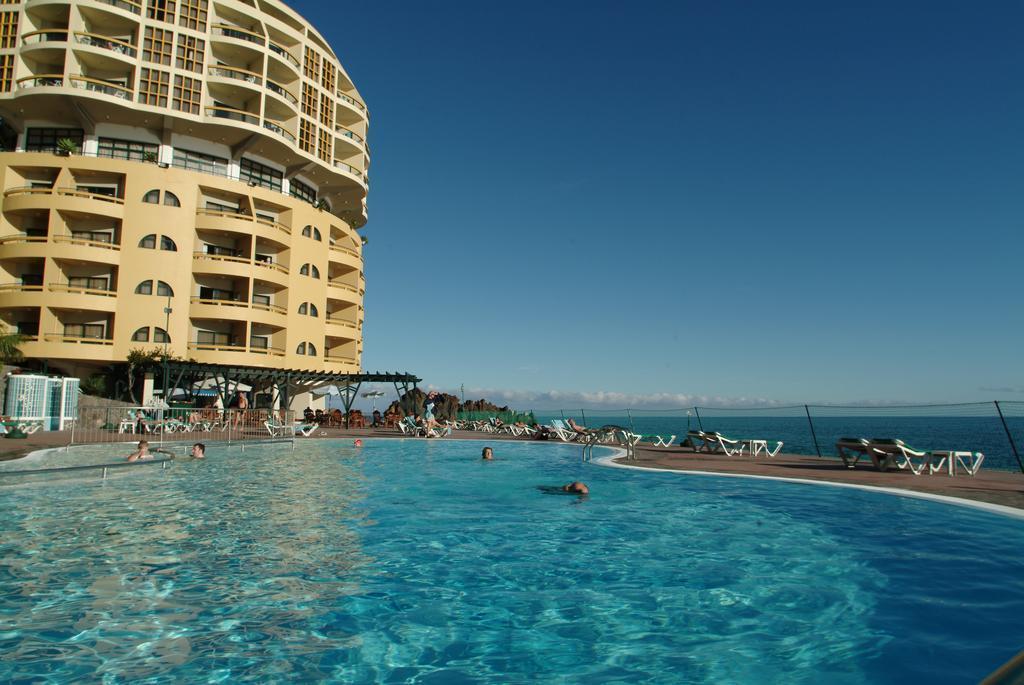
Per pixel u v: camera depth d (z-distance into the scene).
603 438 26.31
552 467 16.64
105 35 39.03
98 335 38.25
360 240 55.16
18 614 4.97
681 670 4.17
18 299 36.44
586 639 4.73
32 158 37.38
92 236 38.84
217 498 10.83
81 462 15.16
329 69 48.00
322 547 7.39
